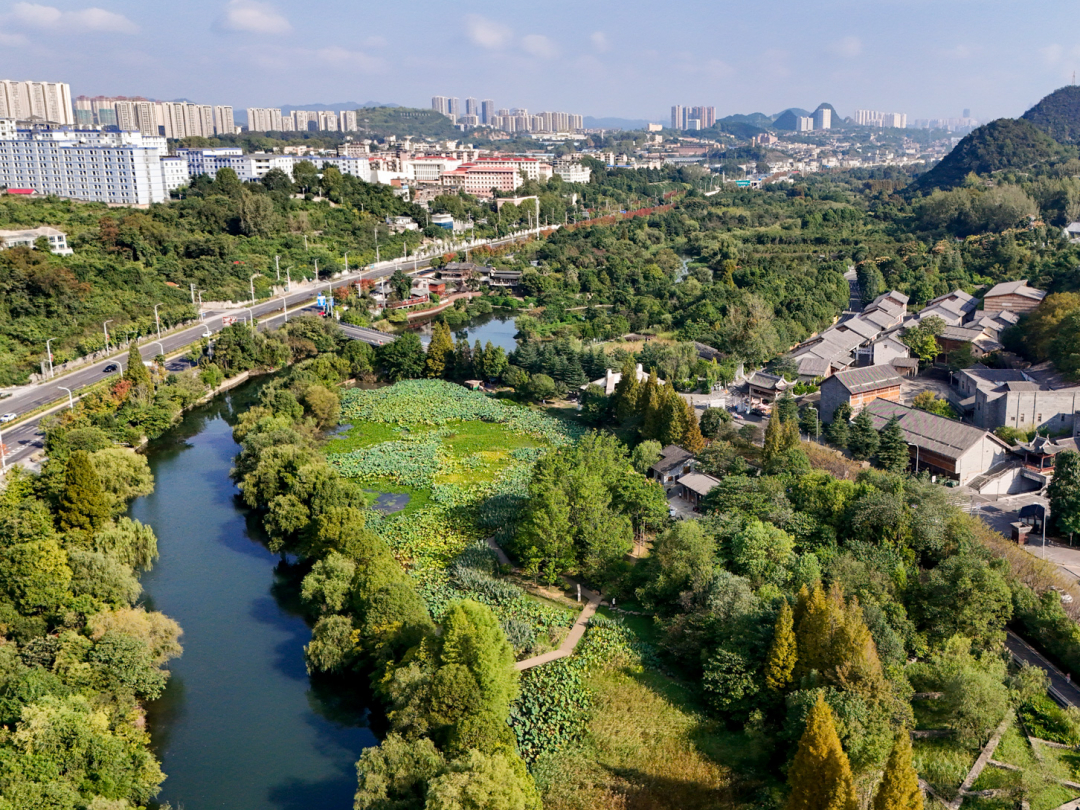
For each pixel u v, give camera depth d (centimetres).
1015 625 9925
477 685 8012
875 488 11625
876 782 7231
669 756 8175
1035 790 7294
